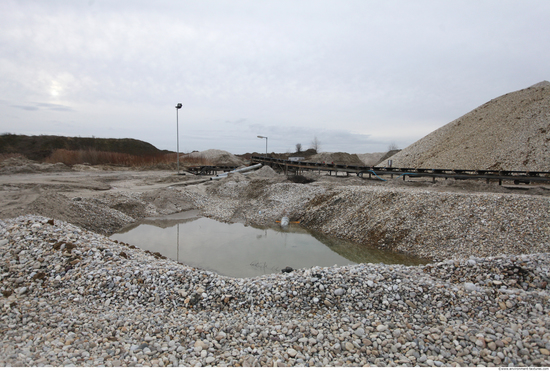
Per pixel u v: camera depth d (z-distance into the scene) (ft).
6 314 18.47
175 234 50.80
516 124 106.42
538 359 14.51
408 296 21.57
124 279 23.84
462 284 23.38
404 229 44.62
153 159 184.24
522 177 68.03
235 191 83.41
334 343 16.87
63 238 28.35
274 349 16.28
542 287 21.89
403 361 14.98
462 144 117.08
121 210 61.57
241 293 22.85
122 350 15.80
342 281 23.34
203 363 14.94
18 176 96.89
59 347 15.56
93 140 243.60
